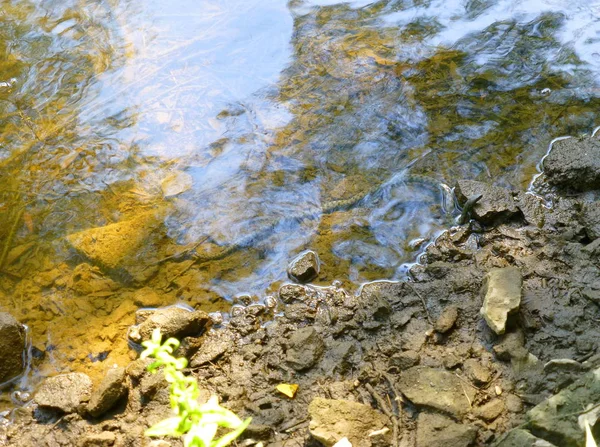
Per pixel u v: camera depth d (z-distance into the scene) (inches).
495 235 173.6
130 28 291.1
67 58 273.9
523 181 190.1
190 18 295.1
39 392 145.7
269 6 298.4
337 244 178.9
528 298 149.3
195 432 80.5
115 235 187.2
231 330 158.6
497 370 135.5
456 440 120.6
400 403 131.2
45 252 185.6
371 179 198.1
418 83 237.0
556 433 114.0
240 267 175.5
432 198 189.2
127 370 147.4
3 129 237.0
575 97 220.7
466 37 260.8
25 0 320.8
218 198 197.6
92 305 169.6
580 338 138.9
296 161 208.1
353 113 225.6
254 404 137.3
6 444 139.3
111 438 134.3
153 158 216.4
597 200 179.0
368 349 147.4
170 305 167.3
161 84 251.9
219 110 234.5
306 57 259.1
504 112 217.6
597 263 156.2
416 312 154.0
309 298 163.8
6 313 157.4
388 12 285.1
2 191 208.5
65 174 213.2
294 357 146.2
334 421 126.3
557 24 263.3
